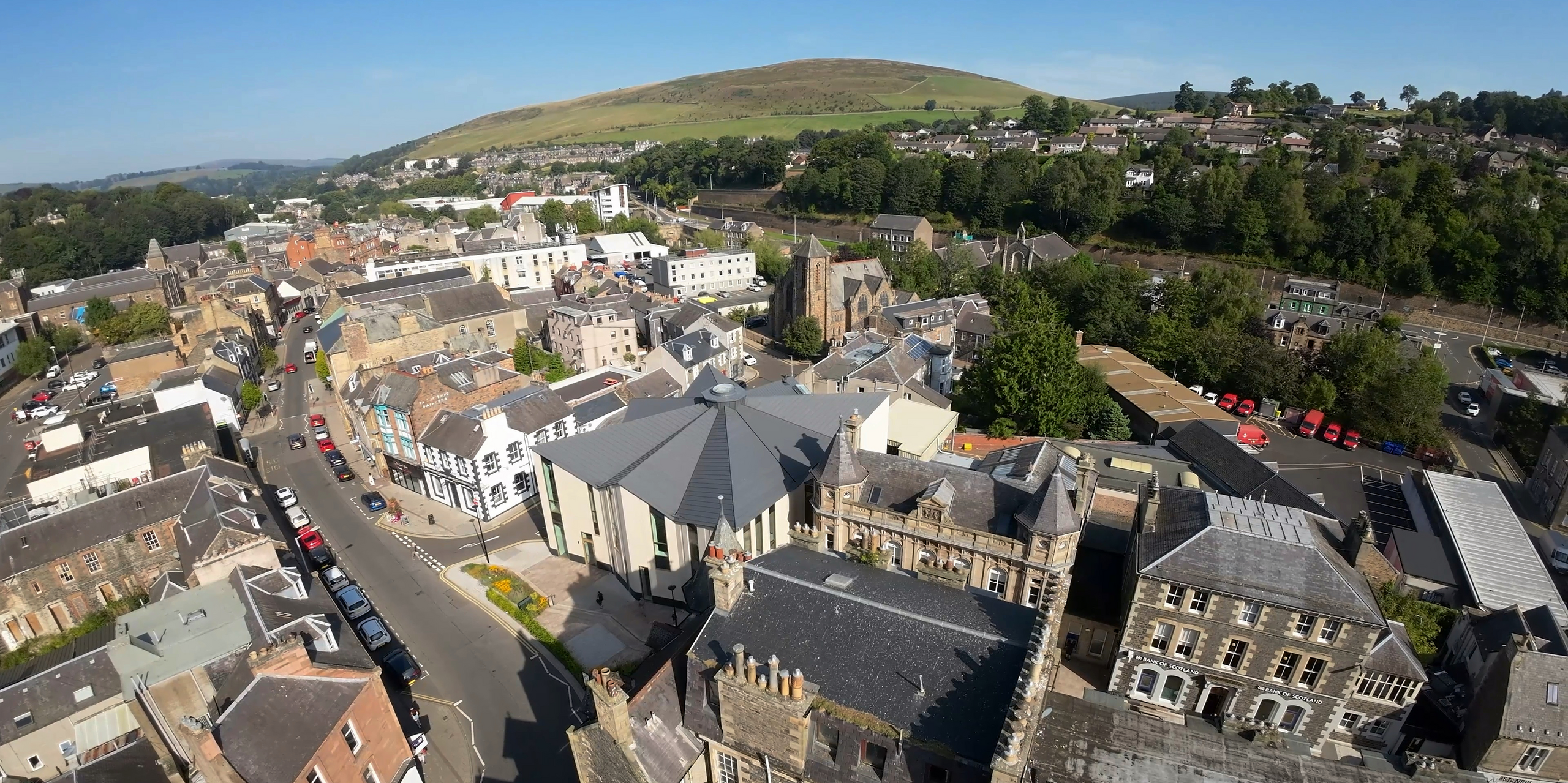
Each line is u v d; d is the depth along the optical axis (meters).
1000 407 104.00
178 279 196.12
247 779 38.62
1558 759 46.12
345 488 97.25
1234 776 35.53
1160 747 36.84
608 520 71.38
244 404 120.56
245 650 47.22
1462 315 160.75
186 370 113.00
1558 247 151.50
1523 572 66.88
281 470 103.19
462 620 69.50
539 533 84.19
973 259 187.50
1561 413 100.00
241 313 147.62
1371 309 146.25
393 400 91.62
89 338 169.00
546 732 56.16
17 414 125.50
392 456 95.50
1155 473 75.50
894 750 33.22
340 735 43.00
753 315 184.38
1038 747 36.41
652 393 109.44
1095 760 35.94
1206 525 53.81
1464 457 108.06
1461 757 50.53
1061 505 53.16
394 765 48.31
